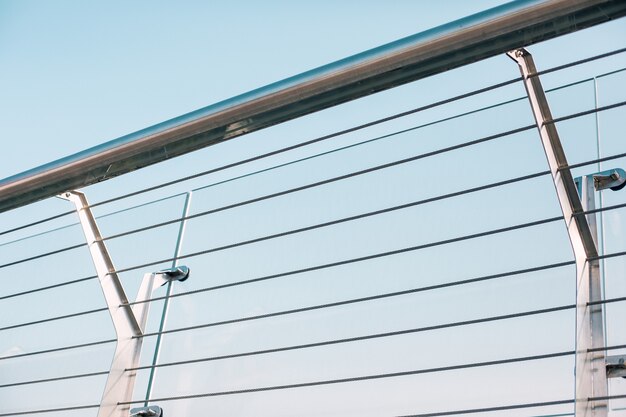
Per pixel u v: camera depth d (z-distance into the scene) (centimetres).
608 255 115
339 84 108
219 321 161
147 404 161
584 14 91
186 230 175
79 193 162
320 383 135
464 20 98
